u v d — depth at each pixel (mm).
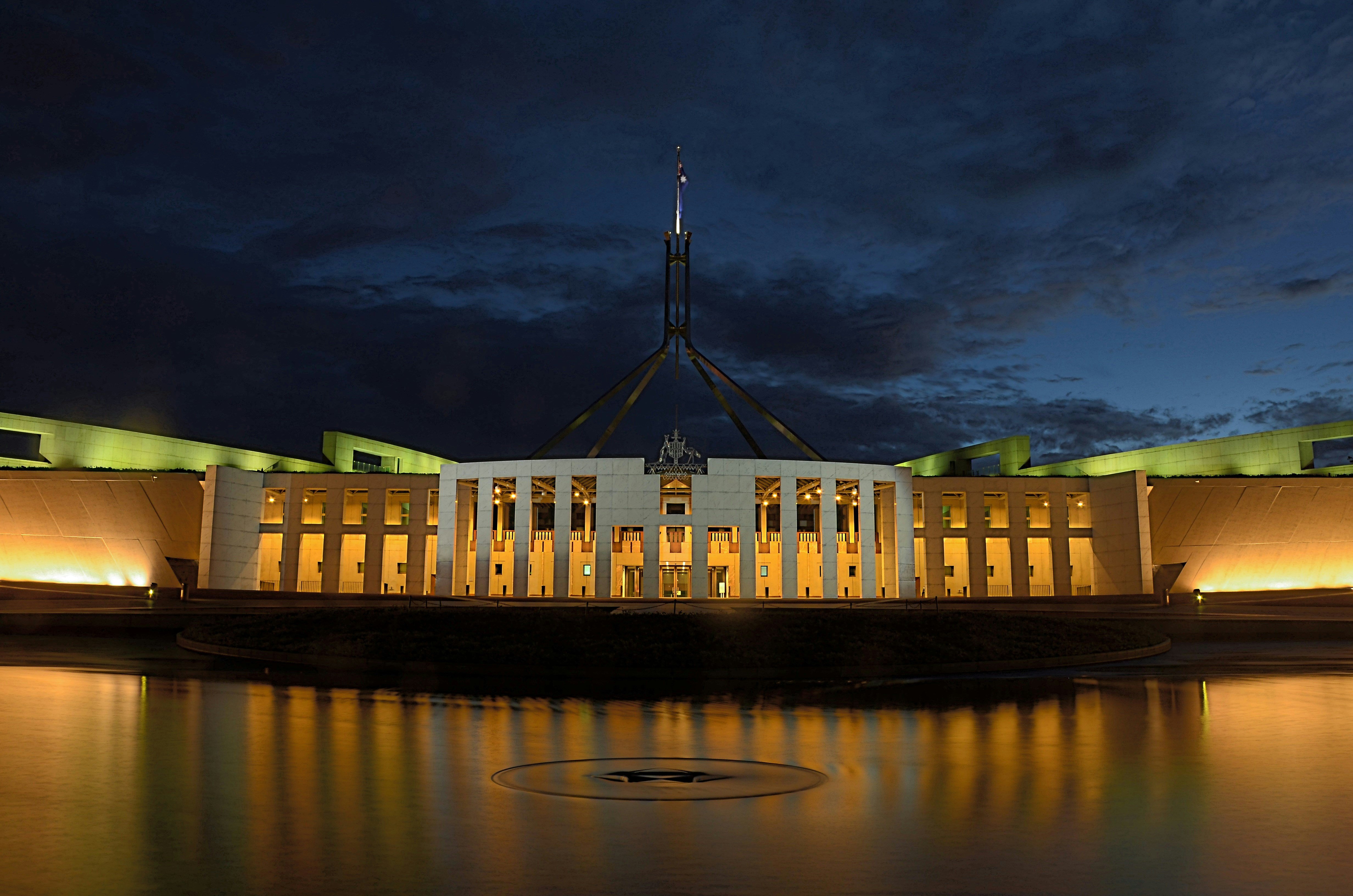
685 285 81438
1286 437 69875
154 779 10148
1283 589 69875
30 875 6742
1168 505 68500
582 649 24016
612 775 10711
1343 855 7547
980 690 20156
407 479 70375
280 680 20797
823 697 18797
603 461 65688
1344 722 15305
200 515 67438
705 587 64625
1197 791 9992
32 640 32469
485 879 6781
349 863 7137
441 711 16172
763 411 76750
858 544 68875
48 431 67250
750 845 7738
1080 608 54062
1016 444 80938
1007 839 7980
